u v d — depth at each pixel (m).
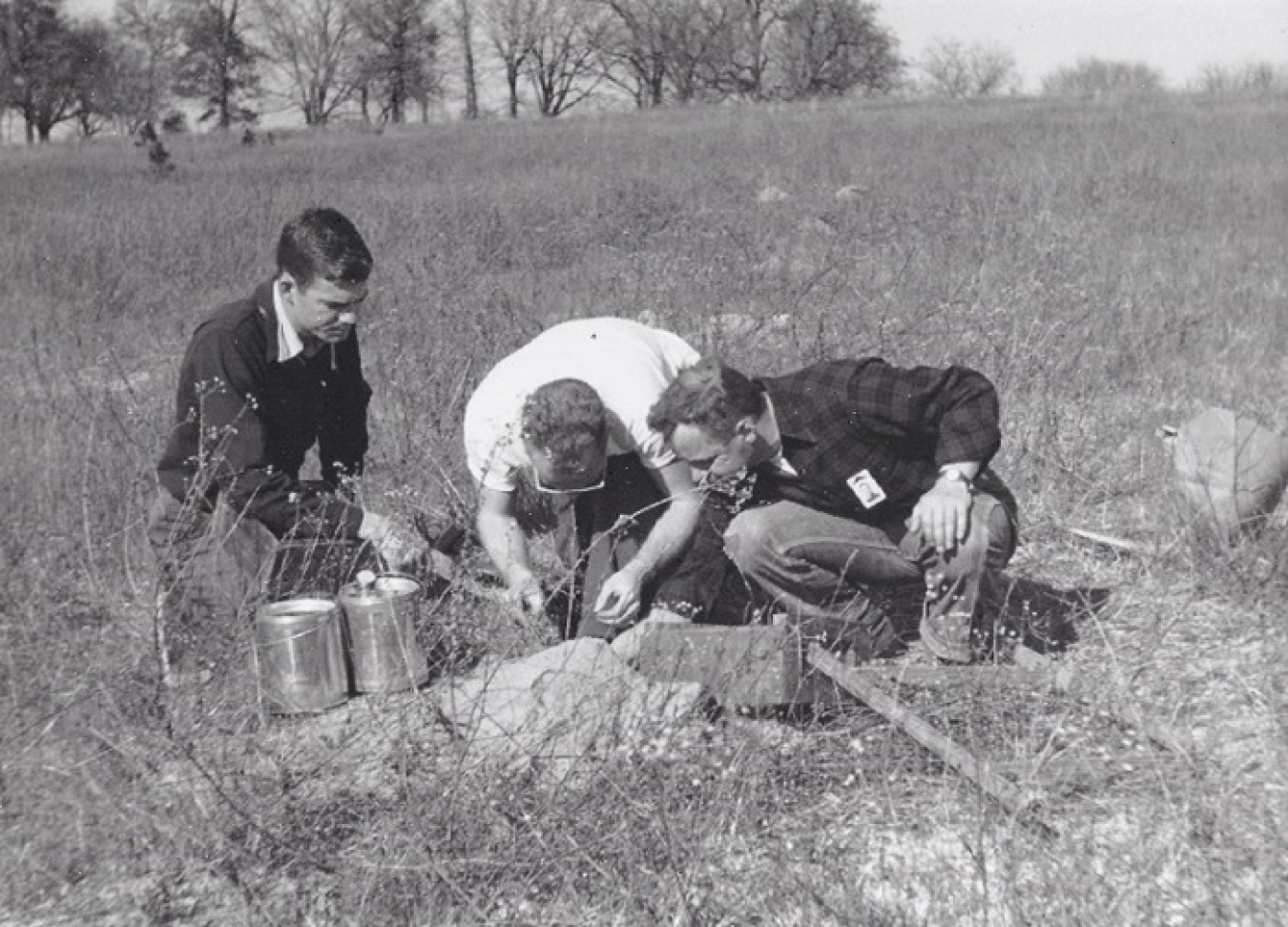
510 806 3.23
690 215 14.62
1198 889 2.91
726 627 3.77
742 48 72.31
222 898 3.12
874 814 3.30
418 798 3.27
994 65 70.06
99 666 3.80
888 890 3.02
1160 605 4.40
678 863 3.04
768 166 20.45
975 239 11.18
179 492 4.28
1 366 8.55
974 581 4.06
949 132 24.78
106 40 70.00
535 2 74.88
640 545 4.14
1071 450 5.90
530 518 5.42
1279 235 12.17
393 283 10.09
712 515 4.21
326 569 4.38
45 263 12.52
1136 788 3.30
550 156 25.17
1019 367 6.74
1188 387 7.00
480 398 4.11
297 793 3.40
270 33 71.38
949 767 3.42
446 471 5.50
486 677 3.83
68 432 6.27
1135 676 3.82
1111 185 15.52
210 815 3.27
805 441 4.11
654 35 72.38
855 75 70.75
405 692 3.98
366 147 30.17
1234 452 4.73
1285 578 4.50
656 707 3.47
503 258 12.89
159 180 22.95
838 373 4.12
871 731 3.48
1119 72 47.50
